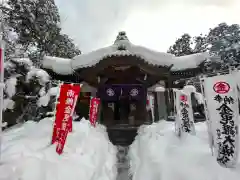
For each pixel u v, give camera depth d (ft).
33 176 11.30
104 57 41.52
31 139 17.63
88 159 16.39
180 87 56.95
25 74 32.50
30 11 52.26
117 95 49.55
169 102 51.67
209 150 16.06
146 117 49.62
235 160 13.57
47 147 15.48
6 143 16.24
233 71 14.66
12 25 51.42
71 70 49.65
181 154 16.07
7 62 31.94
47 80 33.04
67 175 12.69
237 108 14.12
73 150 17.02
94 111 32.45
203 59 49.03
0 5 50.42
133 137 32.35
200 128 27.71
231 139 13.89
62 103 16.19
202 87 15.75
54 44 60.70
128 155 22.45
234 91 14.34
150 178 14.94
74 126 27.55
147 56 43.01
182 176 13.25
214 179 12.08
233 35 55.31
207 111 15.17
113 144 27.55
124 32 44.60
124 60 41.70
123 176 16.38
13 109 32.27
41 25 55.16
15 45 51.31
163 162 16.02
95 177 14.51
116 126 42.88
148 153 19.63
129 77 48.78
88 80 49.73
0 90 12.04
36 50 60.54
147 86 51.37
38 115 34.35
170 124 36.06
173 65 46.39
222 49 55.06
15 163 11.94
